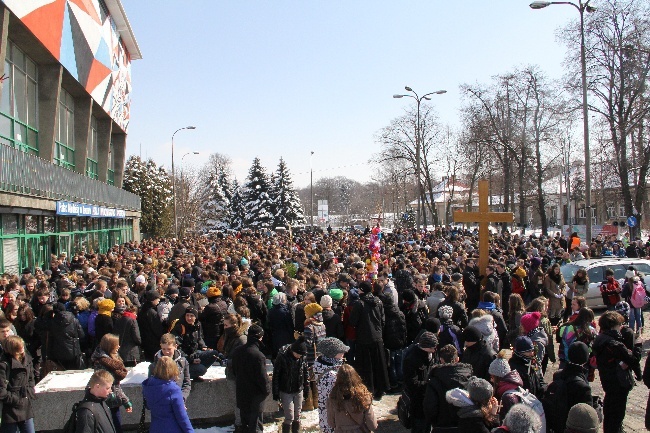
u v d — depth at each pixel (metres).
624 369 6.67
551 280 13.25
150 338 8.74
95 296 9.78
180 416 5.36
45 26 23.22
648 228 52.22
